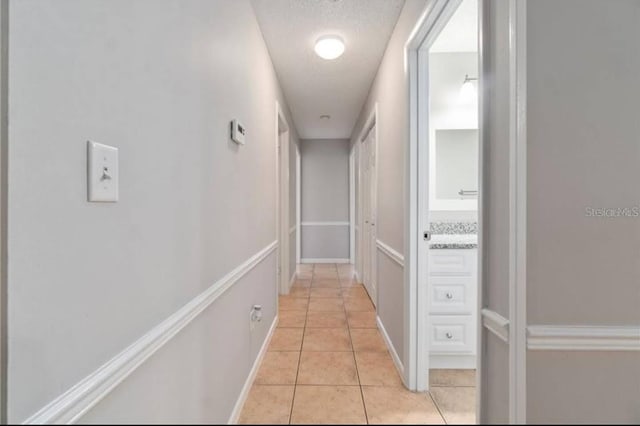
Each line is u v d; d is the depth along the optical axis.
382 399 1.66
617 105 0.86
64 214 0.56
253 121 1.95
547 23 0.86
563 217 0.86
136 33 0.76
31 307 0.51
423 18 1.52
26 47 0.50
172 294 0.93
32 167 0.51
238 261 1.61
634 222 0.86
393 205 2.19
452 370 2.06
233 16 1.53
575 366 0.86
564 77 0.86
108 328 0.66
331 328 2.71
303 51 2.49
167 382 0.89
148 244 0.81
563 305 0.86
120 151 0.70
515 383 0.85
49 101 0.53
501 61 0.93
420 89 1.81
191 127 1.06
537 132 0.86
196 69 1.11
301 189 5.75
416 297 1.78
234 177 1.54
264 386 1.80
